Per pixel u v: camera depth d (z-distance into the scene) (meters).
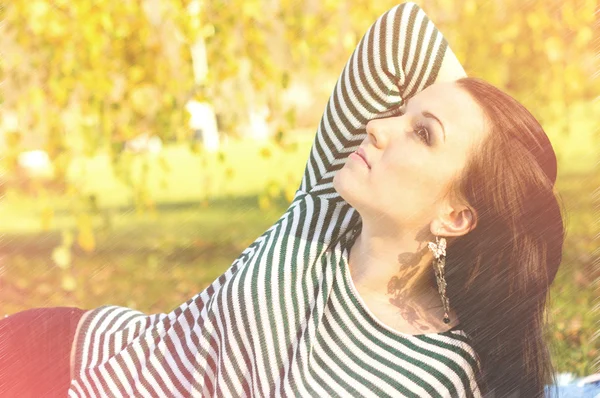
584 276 3.47
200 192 7.10
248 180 7.19
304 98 6.81
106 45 3.81
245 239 5.19
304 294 1.47
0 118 3.85
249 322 1.47
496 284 1.39
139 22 3.79
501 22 4.39
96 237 5.32
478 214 1.37
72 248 5.11
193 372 1.53
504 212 1.36
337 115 1.62
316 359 1.42
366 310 1.42
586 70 4.59
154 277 4.40
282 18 4.01
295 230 1.53
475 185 1.36
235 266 1.58
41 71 3.74
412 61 1.58
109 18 3.67
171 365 1.55
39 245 5.17
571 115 5.03
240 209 6.14
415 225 1.40
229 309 1.49
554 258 1.41
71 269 4.62
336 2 4.02
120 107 3.83
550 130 5.49
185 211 6.23
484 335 1.40
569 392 1.87
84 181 4.03
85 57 3.68
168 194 7.11
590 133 5.89
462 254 1.41
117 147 3.90
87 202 3.93
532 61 4.48
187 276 4.41
